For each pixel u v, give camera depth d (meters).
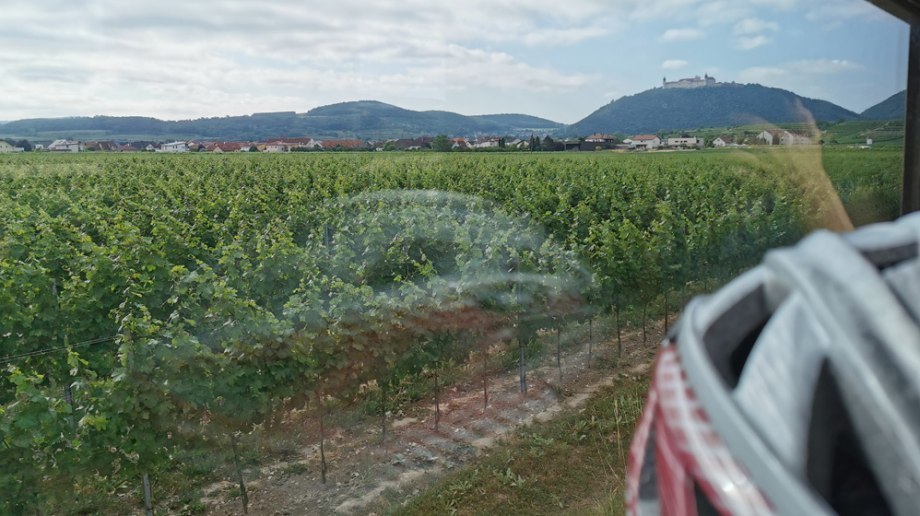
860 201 4.70
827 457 0.53
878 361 0.53
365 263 9.83
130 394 5.88
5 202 19.80
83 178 28.61
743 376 0.63
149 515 5.83
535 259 9.25
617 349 8.40
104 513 5.99
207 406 6.12
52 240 12.08
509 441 5.59
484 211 11.27
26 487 5.57
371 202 11.29
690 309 0.79
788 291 0.67
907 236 0.72
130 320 6.18
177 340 6.11
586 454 5.24
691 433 0.61
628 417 5.84
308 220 14.78
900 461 0.49
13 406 5.54
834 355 0.56
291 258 9.88
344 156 27.00
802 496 0.48
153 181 28.44
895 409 0.50
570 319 8.77
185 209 18.69
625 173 23.48
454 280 7.91
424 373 7.45
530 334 7.91
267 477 5.93
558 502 4.53
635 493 0.78
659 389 0.73
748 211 12.69
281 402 6.59
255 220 15.75
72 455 5.73
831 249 0.65
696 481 0.58
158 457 5.96
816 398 0.55
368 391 7.23
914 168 4.02
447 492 4.94
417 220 10.15
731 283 0.78
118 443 5.85
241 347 6.42
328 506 5.29
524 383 6.86
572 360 7.91
